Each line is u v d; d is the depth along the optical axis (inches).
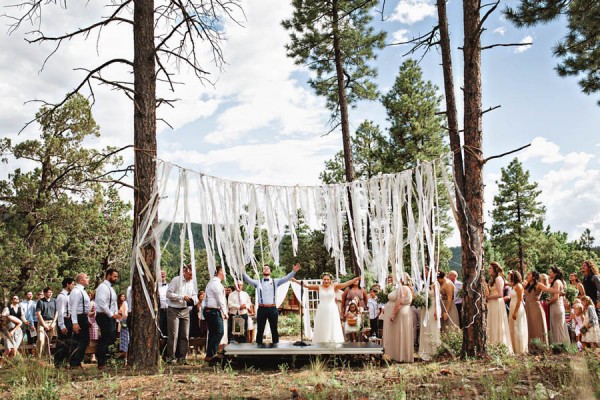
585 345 307.1
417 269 290.0
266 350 279.0
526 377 198.4
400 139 1040.8
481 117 293.7
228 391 209.9
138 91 300.5
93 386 225.8
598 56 391.2
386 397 184.2
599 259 1807.3
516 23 357.4
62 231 906.7
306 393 196.5
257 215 287.0
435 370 241.1
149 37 307.7
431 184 293.1
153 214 277.7
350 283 373.7
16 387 222.5
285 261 1439.5
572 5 361.7
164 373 259.9
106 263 1093.1
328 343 309.0
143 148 295.3
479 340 274.1
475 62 293.6
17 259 812.0
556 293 326.3
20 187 839.7
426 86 1061.8
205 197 280.7
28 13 299.1
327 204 293.4
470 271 281.7
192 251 279.4
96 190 904.3
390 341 304.7
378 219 295.9
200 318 396.8
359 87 687.7
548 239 1684.3
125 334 340.5
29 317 462.0
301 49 658.8
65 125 858.1
